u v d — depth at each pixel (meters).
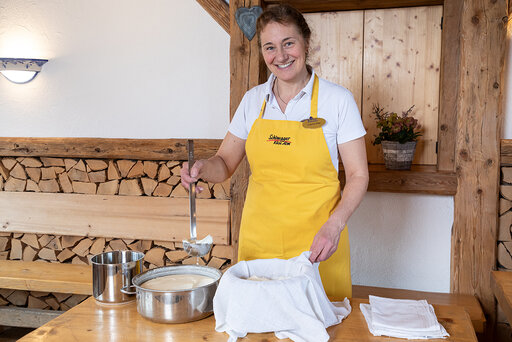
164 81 3.22
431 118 3.09
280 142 1.81
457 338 1.21
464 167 2.71
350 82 3.19
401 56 3.10
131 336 1.21
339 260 1.83
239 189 3.03
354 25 3.14
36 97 3.40
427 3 2.97
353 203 1.66
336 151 1.83
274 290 1.21
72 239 3.38
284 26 1.64
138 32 3.21
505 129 2.80
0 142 3.37
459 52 2.70
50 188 3.37
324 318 1.25
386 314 1.32
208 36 3.12
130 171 3.25
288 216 1.82
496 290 1.83
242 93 2.93
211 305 1.32
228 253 3.15
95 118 3.34
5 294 3.45
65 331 1.24
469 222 2.74
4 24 3.38
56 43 3.34
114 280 1.40
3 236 3.47
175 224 3.18
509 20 2.73
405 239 2.91
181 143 3.13
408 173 2.76
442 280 2.89
